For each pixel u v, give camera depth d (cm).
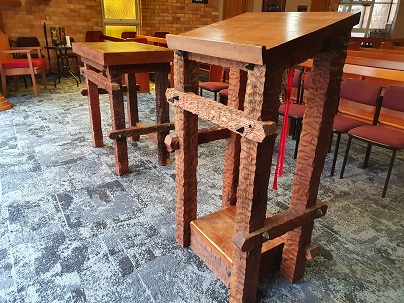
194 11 829
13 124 369
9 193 226
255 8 922
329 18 116
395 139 227
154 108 448
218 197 232
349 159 301
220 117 124
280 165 145
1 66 470
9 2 607
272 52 99
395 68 324
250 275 133
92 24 713
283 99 174
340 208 221
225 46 111
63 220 199
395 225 204
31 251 172
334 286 155
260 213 125
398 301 147
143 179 254
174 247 179
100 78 258
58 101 475
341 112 324
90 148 309
